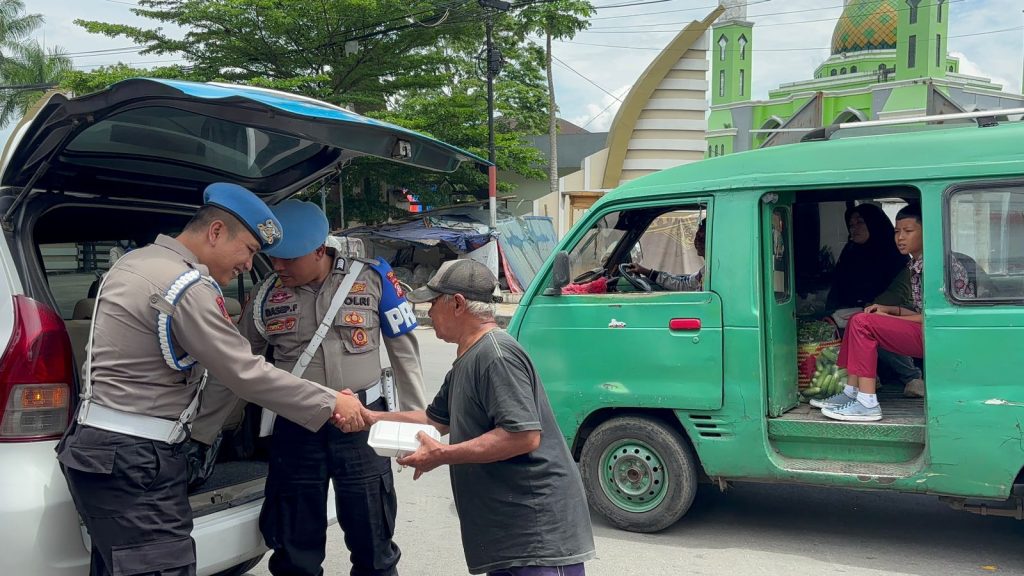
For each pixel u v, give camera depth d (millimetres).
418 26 23312
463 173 25609
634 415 5152
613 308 5121
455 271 2863
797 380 5309
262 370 2863
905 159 4516
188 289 2732
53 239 3938
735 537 5062
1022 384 4223
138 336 2707
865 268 5930
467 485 2836
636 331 5051
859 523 5285
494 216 21609
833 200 5535
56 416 2838
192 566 2838
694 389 4910
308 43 23078
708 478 5254
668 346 4969
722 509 5598
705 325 4883
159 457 2734
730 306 4832
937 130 4547
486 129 24906
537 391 2826
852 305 6008
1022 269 4270
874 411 4758
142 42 22891
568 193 25188
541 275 5371
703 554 4777
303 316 3457
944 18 37531
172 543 2762
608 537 5074
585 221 5355
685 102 30547
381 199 27391
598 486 5199
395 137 3283
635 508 5113
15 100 31781
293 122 2975
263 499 3473
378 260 3648
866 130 5367
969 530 5125
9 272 2920
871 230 5902
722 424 4867
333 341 3449
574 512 2797
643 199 5184
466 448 2691
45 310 2900
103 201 3678
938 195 4434
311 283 3496
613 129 31156
